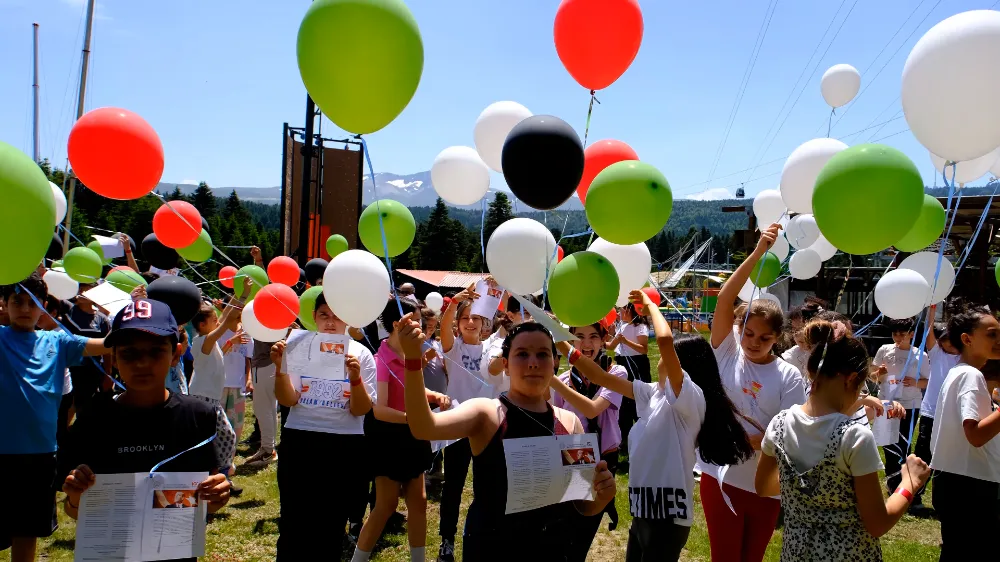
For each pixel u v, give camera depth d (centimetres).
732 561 279
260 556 400
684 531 256
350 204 957
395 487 348
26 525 302
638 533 265
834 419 213
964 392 292
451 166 367
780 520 493
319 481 312
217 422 217
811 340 255
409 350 197
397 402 354
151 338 204
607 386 280
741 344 307
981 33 217
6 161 193
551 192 246
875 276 1462
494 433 211
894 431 467
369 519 351
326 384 320
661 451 261
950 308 362
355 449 321
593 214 266
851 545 206
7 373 301
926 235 349
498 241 287
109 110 268
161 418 205
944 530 305
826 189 240
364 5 217
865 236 237
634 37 293
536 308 232
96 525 187
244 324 396
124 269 544
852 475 207
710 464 286
